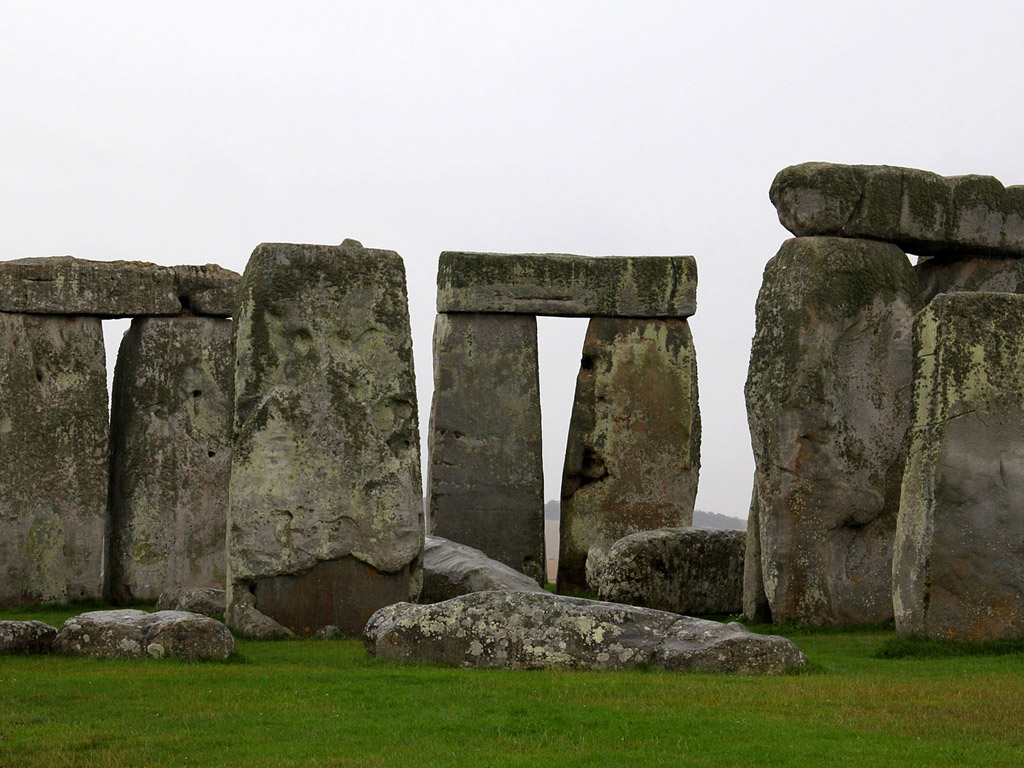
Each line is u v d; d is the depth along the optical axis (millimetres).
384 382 18438
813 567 19734
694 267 27516
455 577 20500
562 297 27219
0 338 24953
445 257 27078
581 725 11188
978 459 15844
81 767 10352
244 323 18078
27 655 14586
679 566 20781
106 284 25609
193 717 11547
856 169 20203
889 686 12828
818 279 19875
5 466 24891
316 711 11680
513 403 27094
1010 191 21250
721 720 11367
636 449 27281
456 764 10250
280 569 17781
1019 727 11422
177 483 26156
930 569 15750
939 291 21625
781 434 19859
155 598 25828
